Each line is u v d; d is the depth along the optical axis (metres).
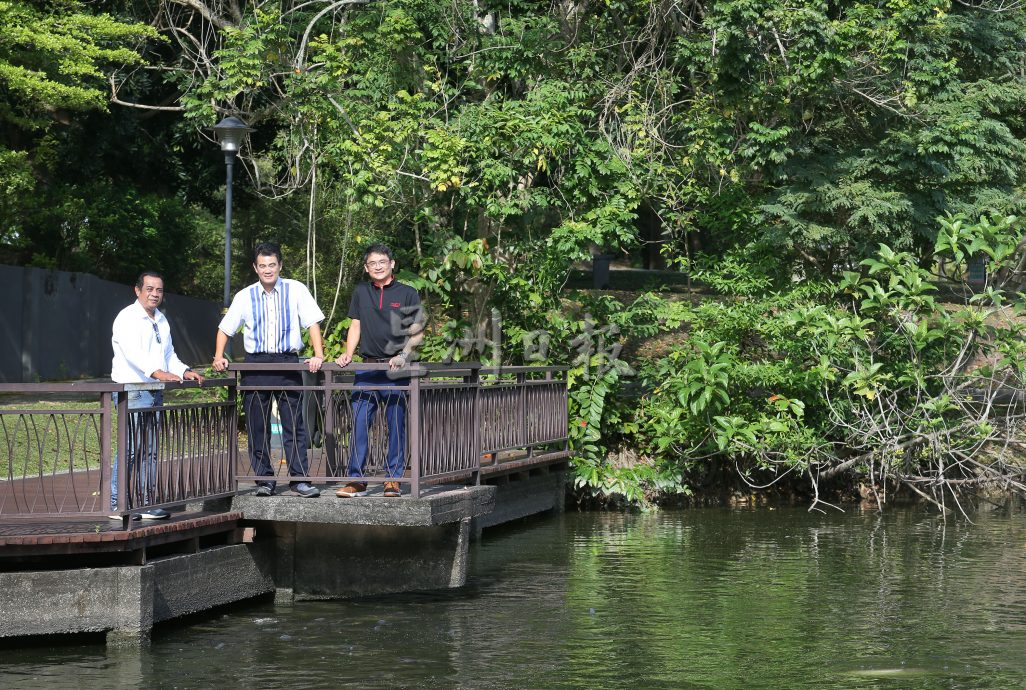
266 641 9.21
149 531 8.99
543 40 17.98
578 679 8.29
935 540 14.27
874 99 18.81
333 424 10.36
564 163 17.70
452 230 17.95
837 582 11.70
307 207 25.97
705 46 18.00
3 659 8.62
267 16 17.12
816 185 18.86
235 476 10.20
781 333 17.97
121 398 8.80
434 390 10.56
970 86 19.88
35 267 23.83
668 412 17.42
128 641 8.94
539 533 14.79
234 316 10.27
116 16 22.50
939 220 16.59
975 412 17.09
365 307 10.34
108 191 28.00
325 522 10.16
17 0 20.02
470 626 9.80
